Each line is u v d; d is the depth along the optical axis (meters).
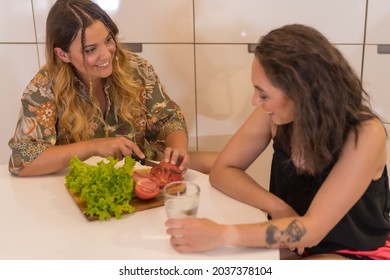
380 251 1.06
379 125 0.91
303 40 0.83
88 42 1.20
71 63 1.30
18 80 1.88
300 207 1.09
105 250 0.81
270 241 0.83
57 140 1.37
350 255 1.04
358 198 0.90
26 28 1.83
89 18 1.20
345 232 1.01
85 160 1.27
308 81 0.83
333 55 0.84
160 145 1.58
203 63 1.93
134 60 1.52
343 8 1.75
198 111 2.01
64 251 0.81
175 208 0.84
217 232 0.81
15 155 1.21
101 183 0.94
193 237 0.80
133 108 1.45
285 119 0.92
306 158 0.96
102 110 1.42
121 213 0.94
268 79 0.84
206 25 1.88
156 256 0.80
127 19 1.83
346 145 0.90
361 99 0.94
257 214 0.95
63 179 1.18
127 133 1.47
